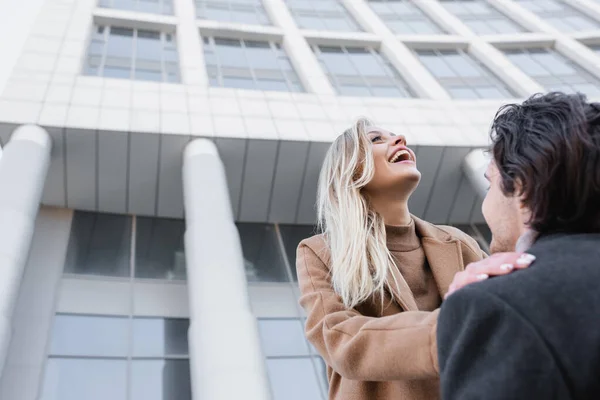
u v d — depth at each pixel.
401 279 1.83
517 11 24.95
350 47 20.95
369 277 1.75
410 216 2.18
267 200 14.65
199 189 11.80
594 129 1.19
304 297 1.86
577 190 1.15
